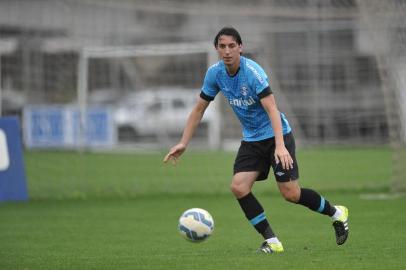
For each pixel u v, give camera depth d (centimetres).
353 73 8531
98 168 7188
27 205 4788
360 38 8475
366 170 6700
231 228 3569
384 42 5109
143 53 8331
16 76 8569
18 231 3566
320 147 8588
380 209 4188
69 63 9044
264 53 8706
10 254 2808
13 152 5006
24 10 9000
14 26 8981
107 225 3791
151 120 9506
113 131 8644
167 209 4569
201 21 11388
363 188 5416
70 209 4588
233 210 4441
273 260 2453
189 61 10138
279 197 5122
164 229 3609
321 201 2633
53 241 3194
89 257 2692
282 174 2538
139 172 6881
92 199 5172
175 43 10269
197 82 10175
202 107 2658
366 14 5097
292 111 8775
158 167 7331
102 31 10169
